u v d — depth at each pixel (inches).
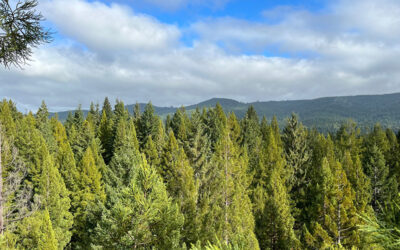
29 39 195.3
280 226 1189.7
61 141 2316.7
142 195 492.4
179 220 527.8
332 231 979.9
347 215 992.2
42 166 1275.8
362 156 2317.9
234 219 1016.9
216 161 1487.5
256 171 1913.1
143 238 488.7
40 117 2792.8
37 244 906.1
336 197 1018.7
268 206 1221.1
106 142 2714.1
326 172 1183.6
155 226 507.8
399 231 126.8
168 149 1670.8
